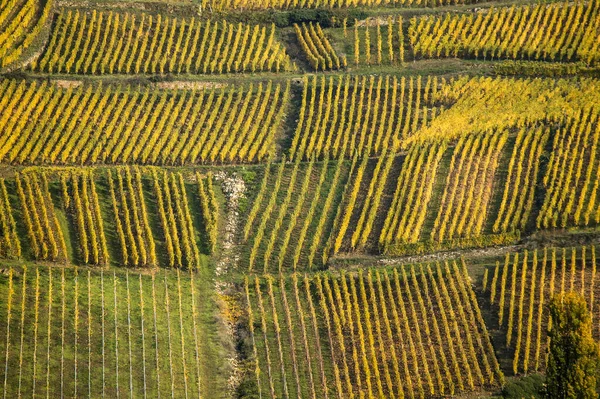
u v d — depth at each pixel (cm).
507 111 11338
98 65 11944
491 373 8350
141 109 11312
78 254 9181
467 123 11156
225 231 9906
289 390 8238
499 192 10306
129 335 8419
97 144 10675
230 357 8550
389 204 10206
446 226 9900
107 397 7856
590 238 9650
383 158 10788
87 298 8681
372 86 11931
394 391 8288
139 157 10662
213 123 11281
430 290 9188
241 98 11700
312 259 9556
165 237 9538
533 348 8631
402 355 8525
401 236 9731
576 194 10225
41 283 8719
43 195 9800
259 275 9425
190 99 11462
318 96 11819
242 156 10825
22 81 11431
